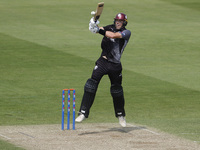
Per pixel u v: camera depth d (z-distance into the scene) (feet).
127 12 366.22
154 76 213.87
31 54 248.52
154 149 108.58
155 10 376.89
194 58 252.42
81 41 281.33
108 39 118.93
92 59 242.78
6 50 254.27
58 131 125.08
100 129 128.77
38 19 336.70
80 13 358.23
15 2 391.04
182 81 206.59
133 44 278.87
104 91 188.75
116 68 120.26
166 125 136.15
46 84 195.21
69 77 208.33
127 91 188.34
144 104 170.19
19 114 151.23
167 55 257.14
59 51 256.52
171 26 328.90
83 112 120.47
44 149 106.63
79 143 112.47
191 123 140.15
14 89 185.57
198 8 388.37
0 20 328.49
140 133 124.47
